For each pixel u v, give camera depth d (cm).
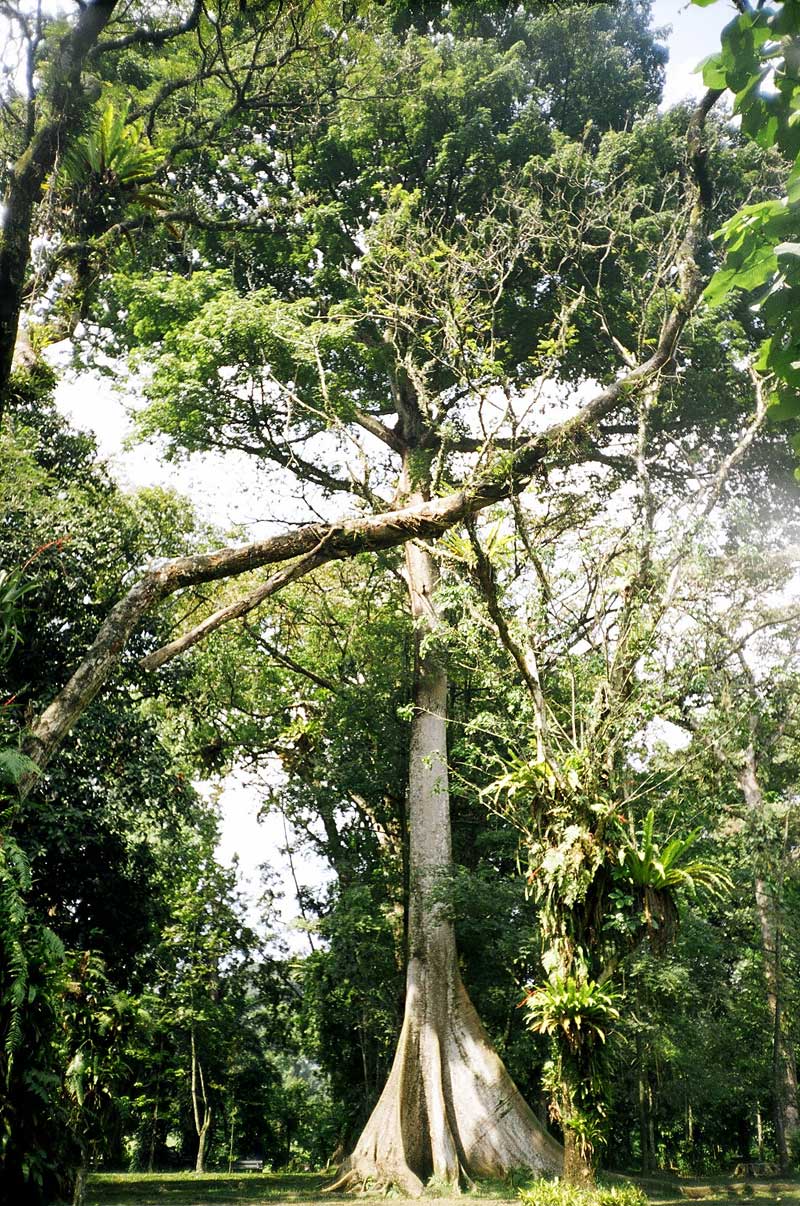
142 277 2422
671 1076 2291
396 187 2084
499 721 1515
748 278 312
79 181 1381
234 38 1744
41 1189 648
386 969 2269
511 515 1425
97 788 1711
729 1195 1695
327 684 2591
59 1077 706
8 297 1009
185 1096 3141
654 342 1730
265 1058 3347
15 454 1633
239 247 2564
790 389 329
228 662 2502
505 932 2030
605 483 1720
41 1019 685
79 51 1130
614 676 1292
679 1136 3262
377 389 2594
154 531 2070
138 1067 2802
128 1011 990
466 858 2406
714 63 309
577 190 2250
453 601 1511
